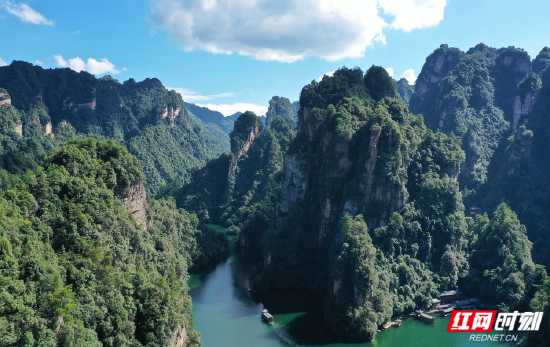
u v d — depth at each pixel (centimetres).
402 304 12975
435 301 13638
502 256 14612
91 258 8194
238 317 13388
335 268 13212
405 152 15750
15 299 5909
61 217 8412
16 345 5638
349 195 15562
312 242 17150
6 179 18188
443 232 15175
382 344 11538
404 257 14212
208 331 12356
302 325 12825
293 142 19825
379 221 15012
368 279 12106
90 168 10112
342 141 16462
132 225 10444
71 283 7481
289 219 17775
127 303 8212
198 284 16612
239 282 16875
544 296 11438
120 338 7550
